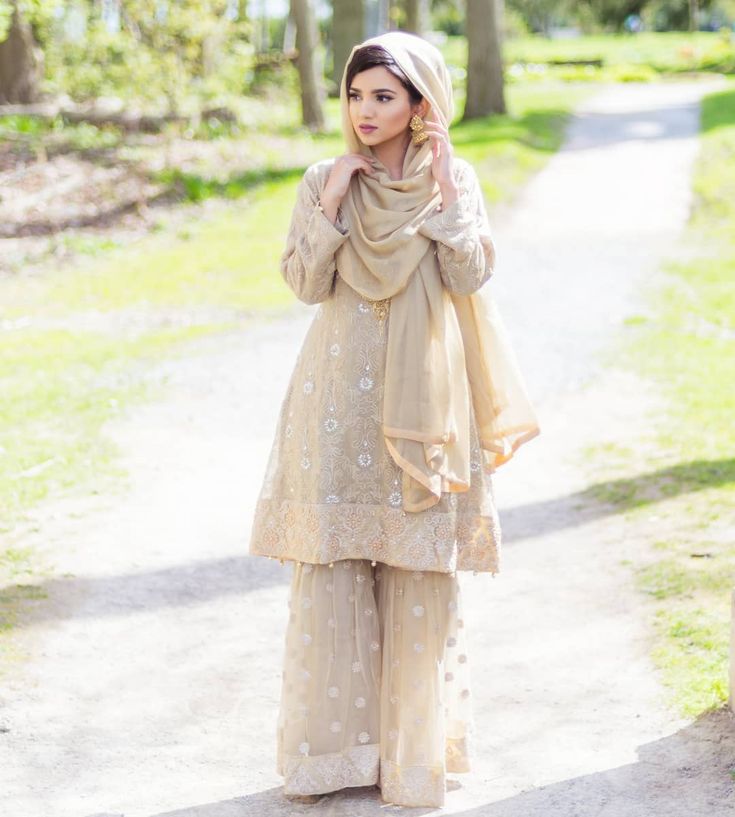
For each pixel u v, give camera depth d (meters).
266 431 7.74
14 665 4.40
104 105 24.06
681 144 21.83
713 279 12.07
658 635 4.48
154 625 4.85
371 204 3.22
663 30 61.78
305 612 3.32
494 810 3.29
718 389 8.12
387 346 3.25
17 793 3.48
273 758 3.71
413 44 3.24
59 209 18.20
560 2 58.94
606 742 3.70
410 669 3.29
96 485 6.61
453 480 3.24
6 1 19.80
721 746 3.59
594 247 14.38
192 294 13.10
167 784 3.54
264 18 37.84
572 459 6.96
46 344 10.71
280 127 25.00
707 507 5.84
